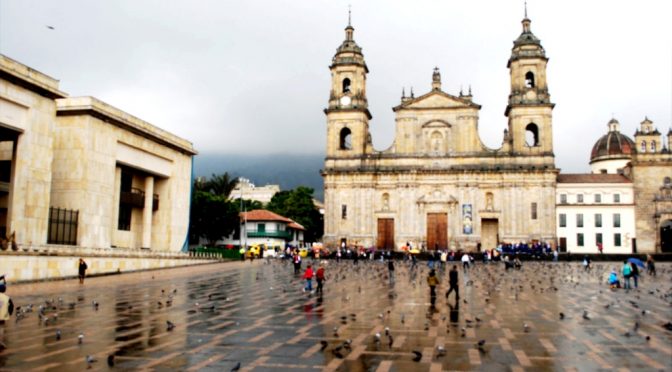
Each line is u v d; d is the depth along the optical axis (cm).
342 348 1524
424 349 1527
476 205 8500
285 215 12769
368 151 8956
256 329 1838
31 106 4194
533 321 2050
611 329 1869
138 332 1767
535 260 7406
